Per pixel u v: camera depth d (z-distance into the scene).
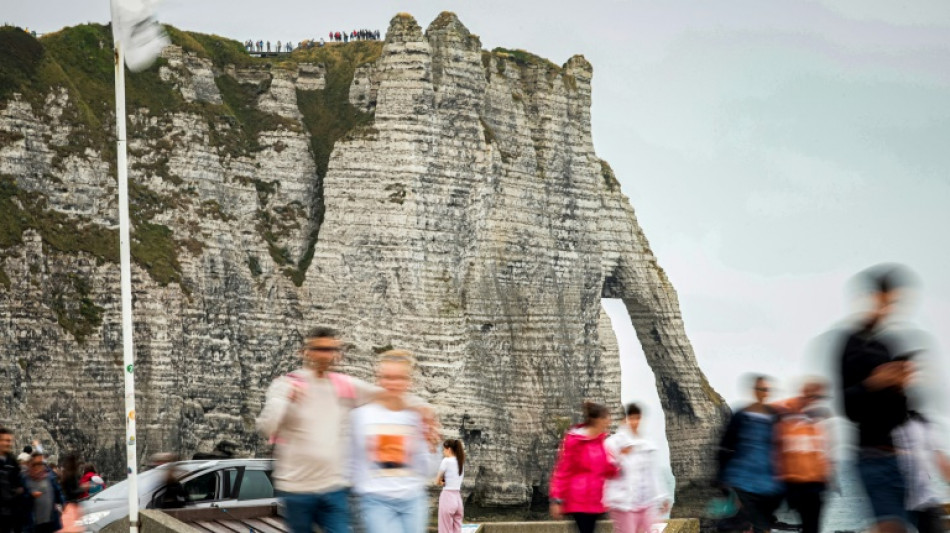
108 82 154.12
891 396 24.36
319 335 26.03
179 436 143.12
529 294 158.38
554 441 155.00
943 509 25.59
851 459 25.16
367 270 151.38
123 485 46.22
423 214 150.88
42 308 137.00
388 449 26.12
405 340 149.38
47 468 44.84
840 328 24.88
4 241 136.62
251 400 151.25
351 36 183.00
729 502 32.00
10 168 140.00
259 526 40.47
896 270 24.64
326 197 154.25
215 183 154.38
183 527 34.41
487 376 152.25
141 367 141.62
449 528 42.31
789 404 29.09
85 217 143.88
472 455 149.38
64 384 136.75
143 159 150.75
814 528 28.91
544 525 41.97
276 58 176.12
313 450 25.84
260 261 155.00
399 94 152.25
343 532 26.20
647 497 35.78
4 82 142.12
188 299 145.88
